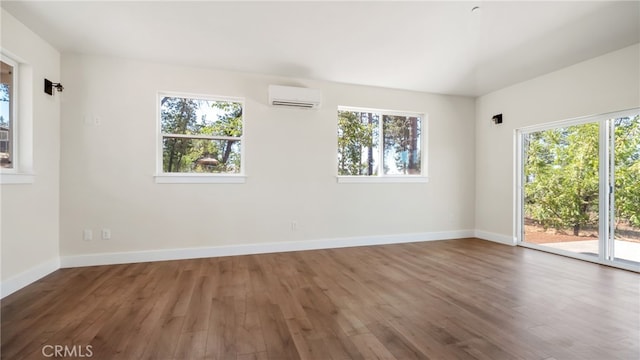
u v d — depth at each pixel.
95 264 3.15
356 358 1.53
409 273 2.93
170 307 2.12
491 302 2.23
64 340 1.68
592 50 3.05
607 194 3.22
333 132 4.05
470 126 4.78
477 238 4.73
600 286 2.56
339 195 4.09
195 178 3.47
